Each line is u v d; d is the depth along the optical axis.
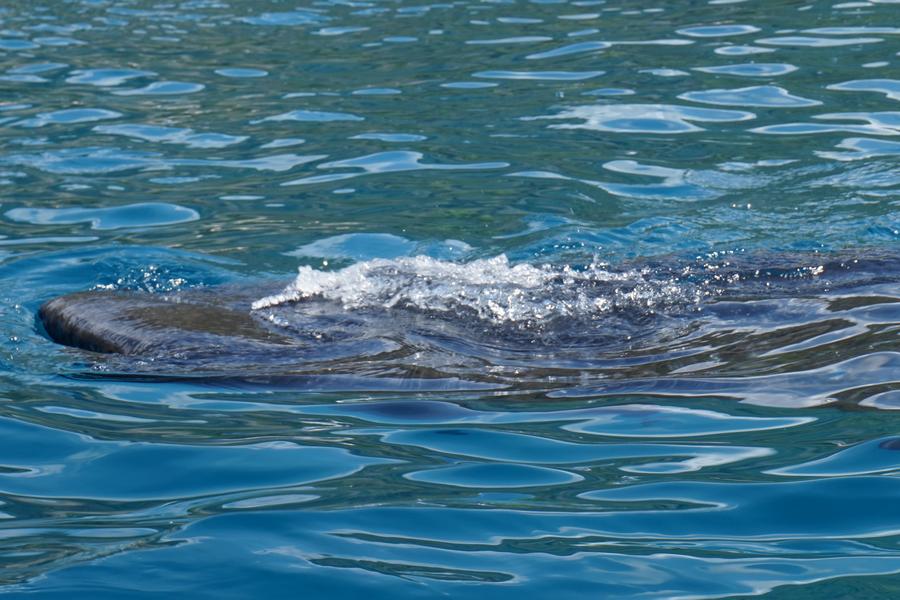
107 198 16.94
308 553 7.29
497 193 16.66
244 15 28.48
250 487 8.34
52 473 8.70
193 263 14.41
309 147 19.02
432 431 9.28
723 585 6.76
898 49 22.52
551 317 11.61
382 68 23.31
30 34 26.89
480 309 11.86
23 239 15.29
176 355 11.03
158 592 6.85
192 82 22.84
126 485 8.47
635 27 25.52
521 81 21.98
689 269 12.78
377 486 8.29
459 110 20.52
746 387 9.77
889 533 7.30
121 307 12.16
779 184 16.47
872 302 11.35
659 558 7.12
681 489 8.07
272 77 23.02
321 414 9.70
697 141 18.45
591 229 15.07
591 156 18.03
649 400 9.69
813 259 12.84
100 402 10.10
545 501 7.97
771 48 23.17
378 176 17.61
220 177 17.78
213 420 9.64
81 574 7.08
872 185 16.17
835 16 25.30
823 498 7.82
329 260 14.52
